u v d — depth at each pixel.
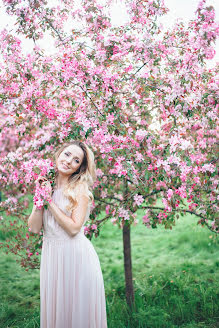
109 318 3.10
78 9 2.93
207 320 3.09
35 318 3.12
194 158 2.78
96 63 2.82
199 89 2.88
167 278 3.99
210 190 2.94
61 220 1.96
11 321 3.19
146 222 3.09
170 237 5.82
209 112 2.80
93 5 2.88
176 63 2.84
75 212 2.05
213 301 3.34
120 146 2.72
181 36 2.85
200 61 2.67
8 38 2.77
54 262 2.06
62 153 2.21
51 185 2.23
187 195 2.83
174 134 2.82
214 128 3.02
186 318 3.13
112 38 2.72
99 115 2.73
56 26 2.98
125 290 3.79
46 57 2.74
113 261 4.97
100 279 2.17
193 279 4.01
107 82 2.64
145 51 2.71
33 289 3.98
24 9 2.76
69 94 3.00
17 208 3.56
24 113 3.00
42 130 3.37
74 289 2.04
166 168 2.58
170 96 2.62
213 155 3.01
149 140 2.80
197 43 2.58
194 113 2.84
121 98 2.86
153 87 2.76
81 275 2.05
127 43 2.72
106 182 3.27
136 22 2.92
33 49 2.82
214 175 2.82
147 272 4.37
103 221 3.22
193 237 5.49
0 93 2.85
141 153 2.85
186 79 2.58
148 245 5.58
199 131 3.12
